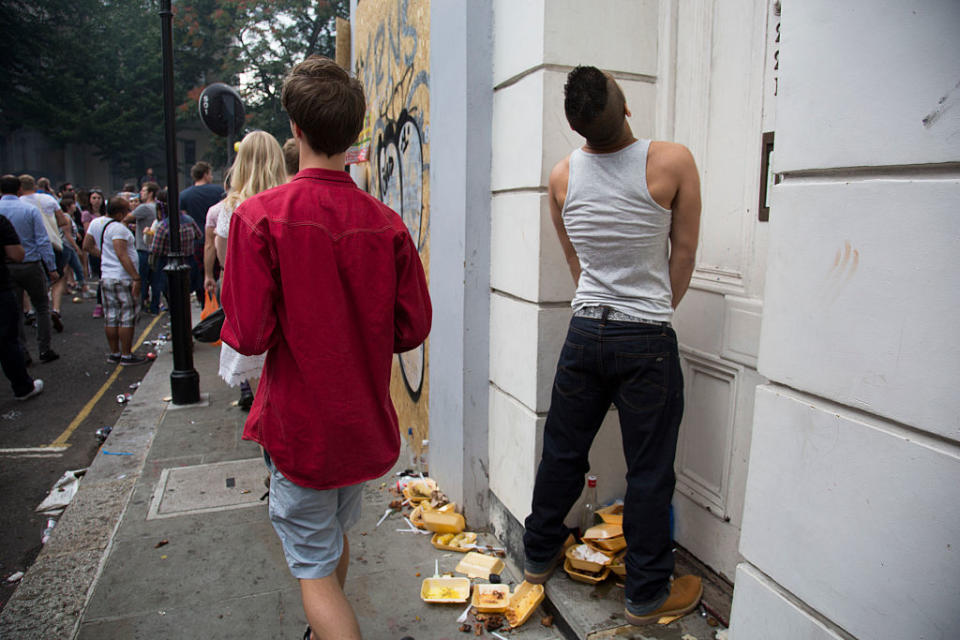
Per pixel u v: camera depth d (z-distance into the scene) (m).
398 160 4.51
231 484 4.03
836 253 1.45
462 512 3.36
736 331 2.42
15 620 2.67
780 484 1.62
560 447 2.51
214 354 7.95
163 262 7.75
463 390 3.25
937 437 1.26
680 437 2.79
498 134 3.06
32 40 38.59
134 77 39.94
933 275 1.24
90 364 7.99
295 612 2.74
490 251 3.20
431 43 3.51
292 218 1.87
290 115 1.97
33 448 5.25
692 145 2.64
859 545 1.41
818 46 1.46
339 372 1.95
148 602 2.80
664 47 2.73
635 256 2.22
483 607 2.60
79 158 44.03
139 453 4.60
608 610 2.50
